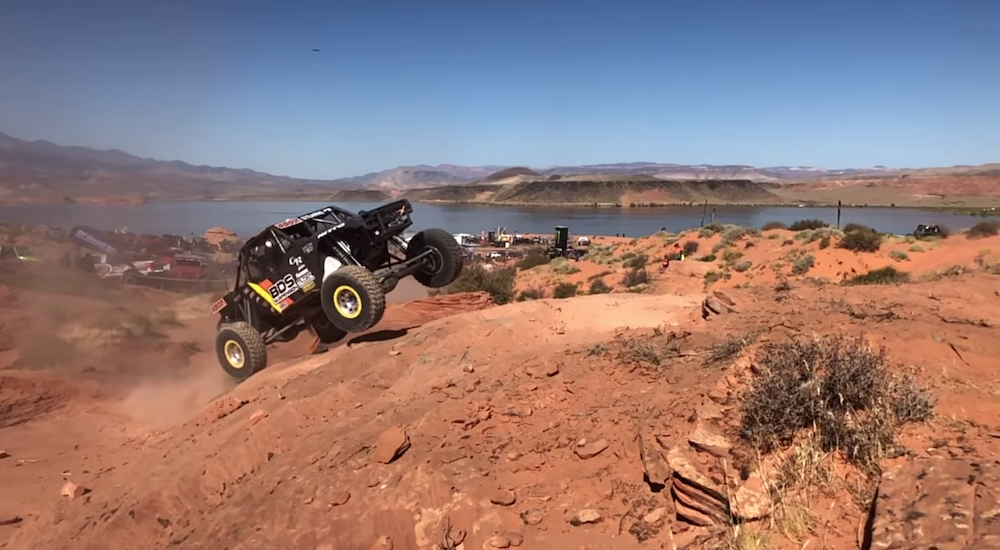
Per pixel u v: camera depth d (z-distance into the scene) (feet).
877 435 11.16
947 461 9.61
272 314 39.68
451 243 38.32
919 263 88.22
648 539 11.69
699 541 10.97
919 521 8.38
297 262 35.63
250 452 22.40
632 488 13.37
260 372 36.42
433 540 13.43
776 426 12.11
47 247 115.44
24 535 23.77
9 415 41.14
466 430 17.76
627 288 106.11
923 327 17.81
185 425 31.55
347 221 34.91
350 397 25.26
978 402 12.53
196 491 21.07
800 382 12.53
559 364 21.59
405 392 24.20
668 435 13.79
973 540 7.57
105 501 23.72
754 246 115.65
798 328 19.75
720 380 15.39
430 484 14.80
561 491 13.97
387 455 16.34
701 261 115.34
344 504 15.19
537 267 149.28
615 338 25.02
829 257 97.71
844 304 23.71
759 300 27.17
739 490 11.02
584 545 12.05
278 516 15.33
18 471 31.53
